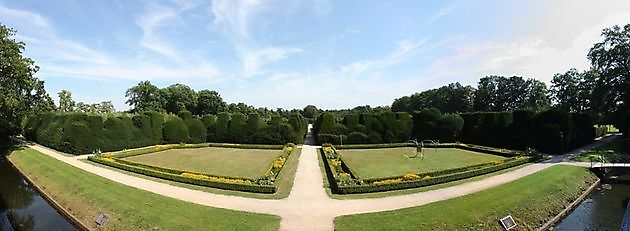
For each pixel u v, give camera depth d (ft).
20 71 125.29
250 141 166.81
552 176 83.92
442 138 167.53
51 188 81.15
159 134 164.25
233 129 168.96
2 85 122.62
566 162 109.09
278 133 164.55
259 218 54.24
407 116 171.32
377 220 52.95
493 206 58.75
